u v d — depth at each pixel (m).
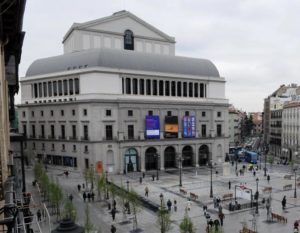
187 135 76.56
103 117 67.25
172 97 77.00
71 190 51.56
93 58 70.19
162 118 74.12
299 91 128.38
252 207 40.66
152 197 46.78
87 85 68.75
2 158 11.27
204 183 57.16
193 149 77.75
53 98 76.06
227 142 83.44
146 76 73.44
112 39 86.25
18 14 13.59
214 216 37.31
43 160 76.12
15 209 8.90
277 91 142.25
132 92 72.00
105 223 35.38
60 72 73.56
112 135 68.44
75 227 8.98
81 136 68.69
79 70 69.69
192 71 80.88
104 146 67.06
